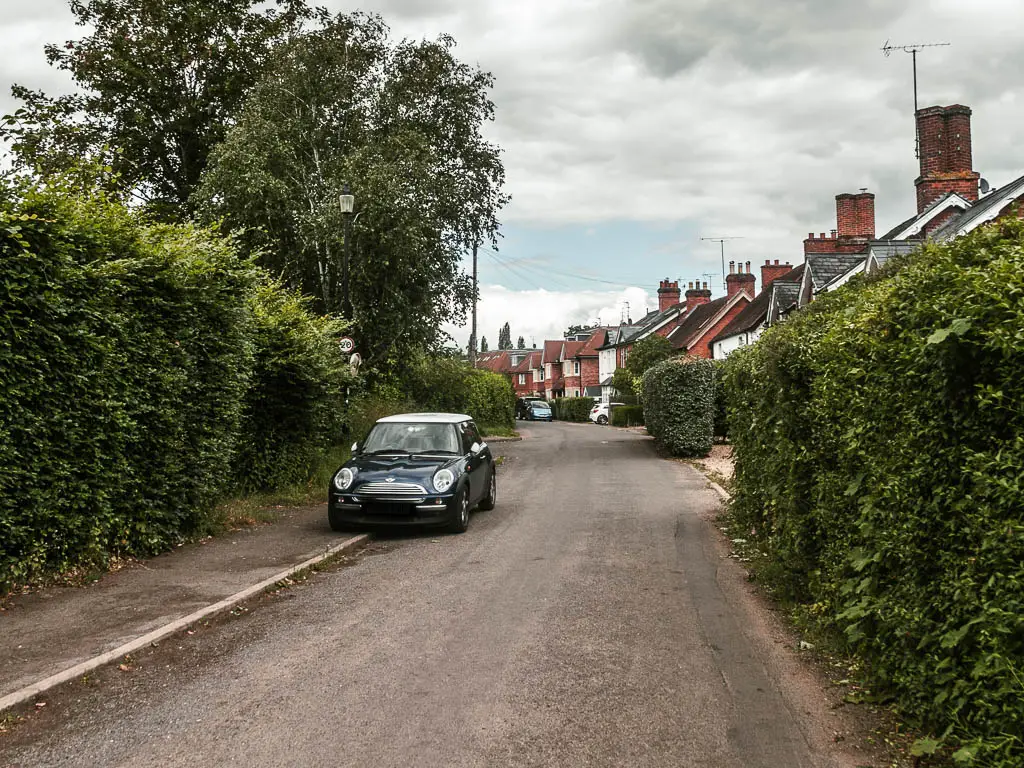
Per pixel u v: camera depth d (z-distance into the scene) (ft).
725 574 26.32
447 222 85.51
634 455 80.23
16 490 22.02
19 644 18.28
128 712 14.69
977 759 10.81
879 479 14.94
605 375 253.24
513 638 19.20
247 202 71.31
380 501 33.40
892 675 14.69
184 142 96.17
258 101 78.38
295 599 23.63
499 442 106.83
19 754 12.89
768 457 25.91
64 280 23.00
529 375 346.54
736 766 12.36
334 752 12.89
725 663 17.35
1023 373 10.53
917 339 12.49
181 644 19.02
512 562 28.50
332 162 76.74
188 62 90.94
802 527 21.45
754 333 122.62
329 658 17.83
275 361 41.52
